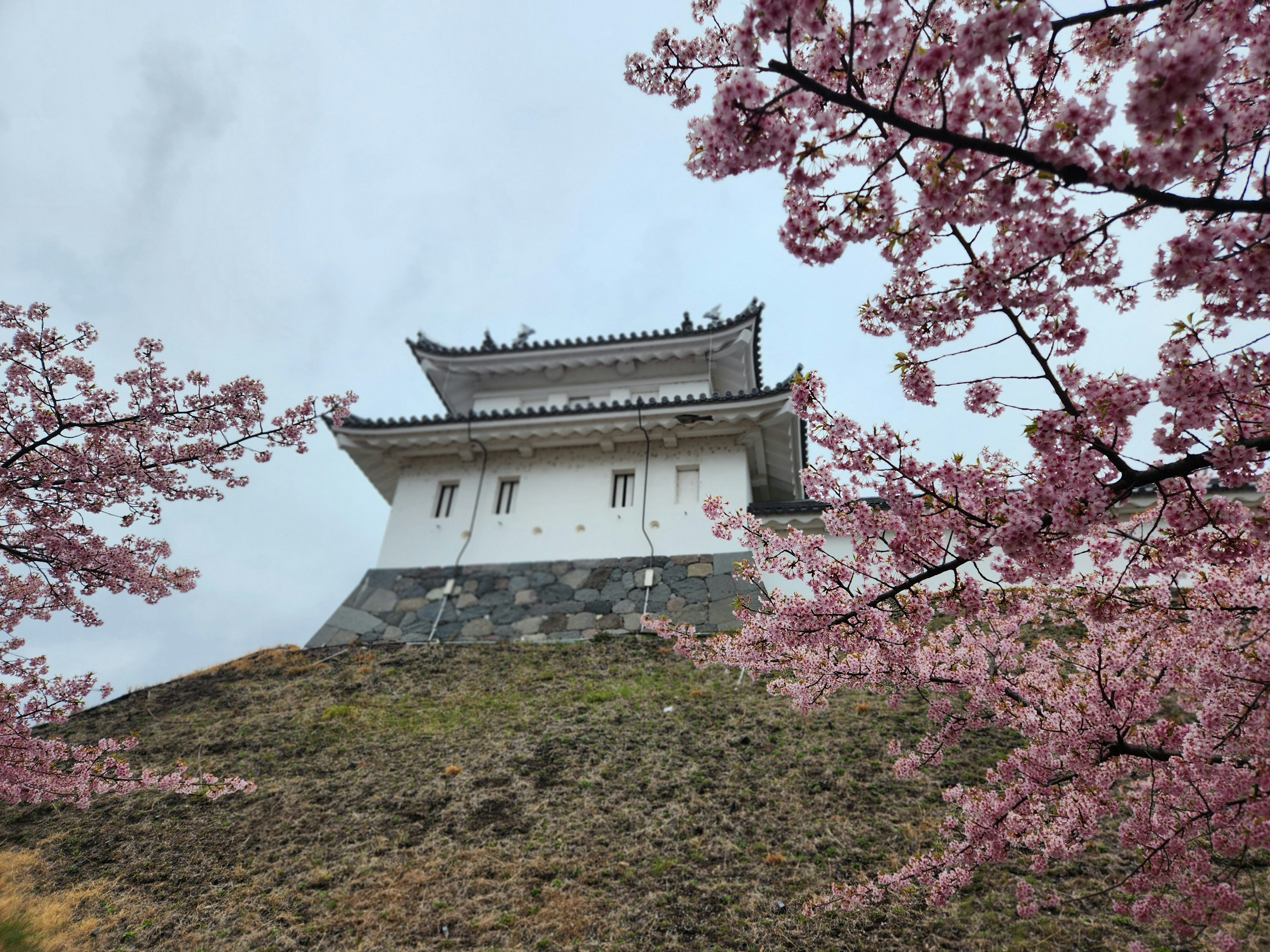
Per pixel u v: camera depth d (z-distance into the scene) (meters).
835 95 3.40
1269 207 3.23
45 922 7.03
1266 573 4.38
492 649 13.61
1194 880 4.80
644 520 15.84
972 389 4.46
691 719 10.43
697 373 20.39
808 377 4.57
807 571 5.02
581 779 9.10
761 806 8.29
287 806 8.95
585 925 6.65
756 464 17.36
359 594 15.66
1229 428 3.89
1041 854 6.23
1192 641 4.84
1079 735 4.75
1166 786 4.72
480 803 8.74
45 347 6.73
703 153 3.74
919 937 6.29
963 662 5.70
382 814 8.65
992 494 4.04
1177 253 3.55
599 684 11.84
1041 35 3.13
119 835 8.55
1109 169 3.10
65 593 7.71
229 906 7.18
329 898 7.23
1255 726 4.34
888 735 9.55
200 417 7.58
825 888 6.90
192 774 9.74
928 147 3.81
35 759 6.92
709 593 14.34
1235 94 3.76
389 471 18.03
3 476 6.80
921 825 7.68
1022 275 3.79
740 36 3.40
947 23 3.96
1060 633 8.05
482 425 16.59
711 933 6.47
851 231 3.86
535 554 15.77
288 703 11.86
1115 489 3.80
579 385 21.03
